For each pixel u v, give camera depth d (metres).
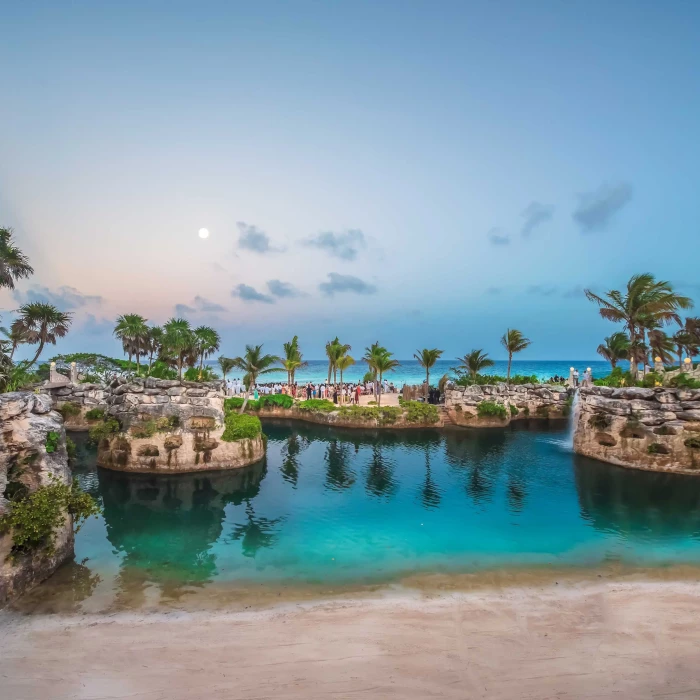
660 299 28.80
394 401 49.41
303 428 40.44
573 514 18.95
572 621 10.59
